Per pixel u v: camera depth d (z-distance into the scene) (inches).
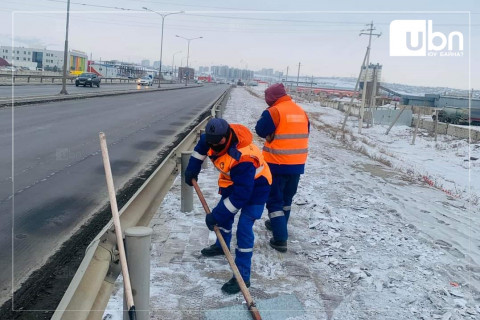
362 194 329.4
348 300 155.3
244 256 157.9
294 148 193.0
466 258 209.0
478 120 1765.5
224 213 151.2
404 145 1001.5
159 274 163.8
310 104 2564.0
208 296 150.6
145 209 174.9
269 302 149.8
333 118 1631.4
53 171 316.8
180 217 229.5
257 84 6220.5
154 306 141.7
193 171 174.9
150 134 563.2
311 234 222.5
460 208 336.2
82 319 98.8
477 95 2060.8
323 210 268.7
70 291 99.0
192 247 189.9
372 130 1283.2
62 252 179.0
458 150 904.9
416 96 2158.0
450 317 148.2
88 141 463.8
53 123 597.0
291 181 204.1
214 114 533.6
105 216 225.5
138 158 390.9
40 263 168.2
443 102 2052.2
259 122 193.5
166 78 5083.7
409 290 167.2
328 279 171.2
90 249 114.4
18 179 287.7
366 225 246.4
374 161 565.0
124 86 2298.2
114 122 672.4
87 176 307.9
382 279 174.6
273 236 196.7
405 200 333.7
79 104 950.4
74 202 246.2
